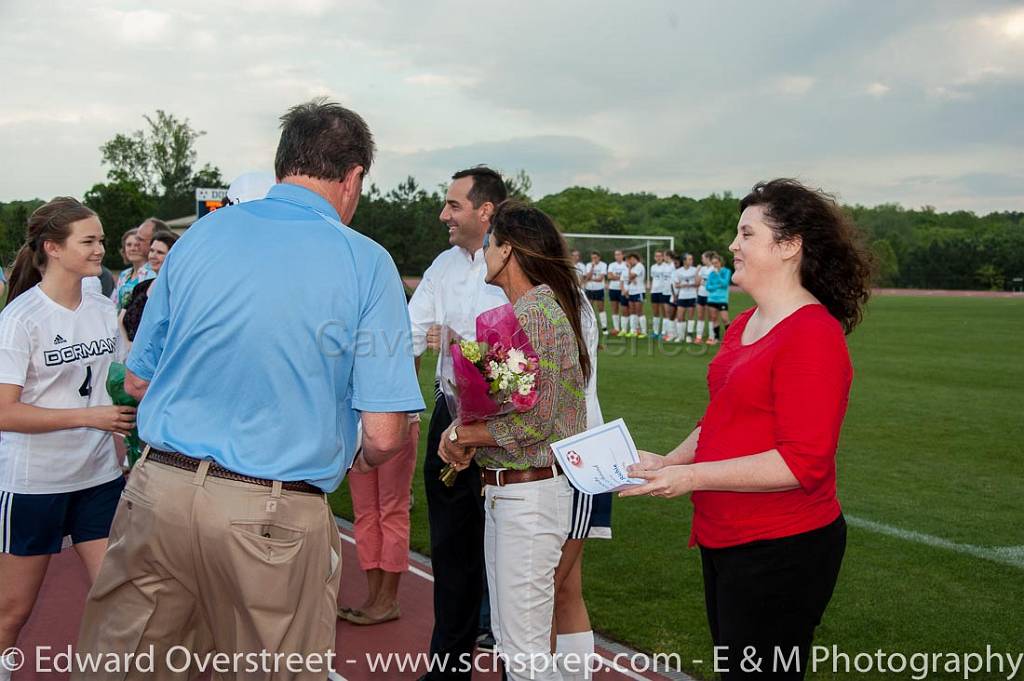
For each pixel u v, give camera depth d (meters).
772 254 2.48
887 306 33.75
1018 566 5.24
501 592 2.86
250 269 2.26
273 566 2.23
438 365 3.78
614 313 26.17
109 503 3.51
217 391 2.25
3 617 3.40
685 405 10.88
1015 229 77.38
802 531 2.39
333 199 2.49
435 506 3.61
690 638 4.20
